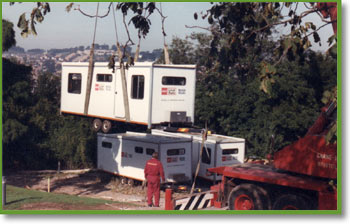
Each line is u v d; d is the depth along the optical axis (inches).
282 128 849.5
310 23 380.2
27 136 980.6
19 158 980.6
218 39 478.9
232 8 456.1
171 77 645.9
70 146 988.6
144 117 628.4
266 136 860.0
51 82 1152.8
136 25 450.0
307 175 434.3
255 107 920.9
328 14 372.2
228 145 714.8
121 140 740.7
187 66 657.6
